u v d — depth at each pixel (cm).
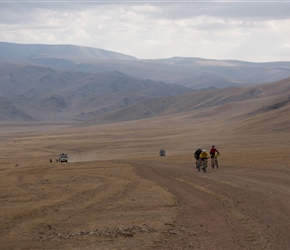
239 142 10250
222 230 1569
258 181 2842
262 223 1631
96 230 1644
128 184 3041
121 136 16350
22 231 1678
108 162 5597
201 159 3750
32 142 16662
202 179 3136
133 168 4369
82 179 3544
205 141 11281
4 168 6494
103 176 3703
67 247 1421
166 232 1580
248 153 5962
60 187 3050
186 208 2036
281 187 2516
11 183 3569
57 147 13575
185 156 6262
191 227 1652
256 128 12325
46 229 1711
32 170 5019
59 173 4319
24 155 11500
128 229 1631
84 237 1545
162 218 1819
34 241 1513
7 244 1477
